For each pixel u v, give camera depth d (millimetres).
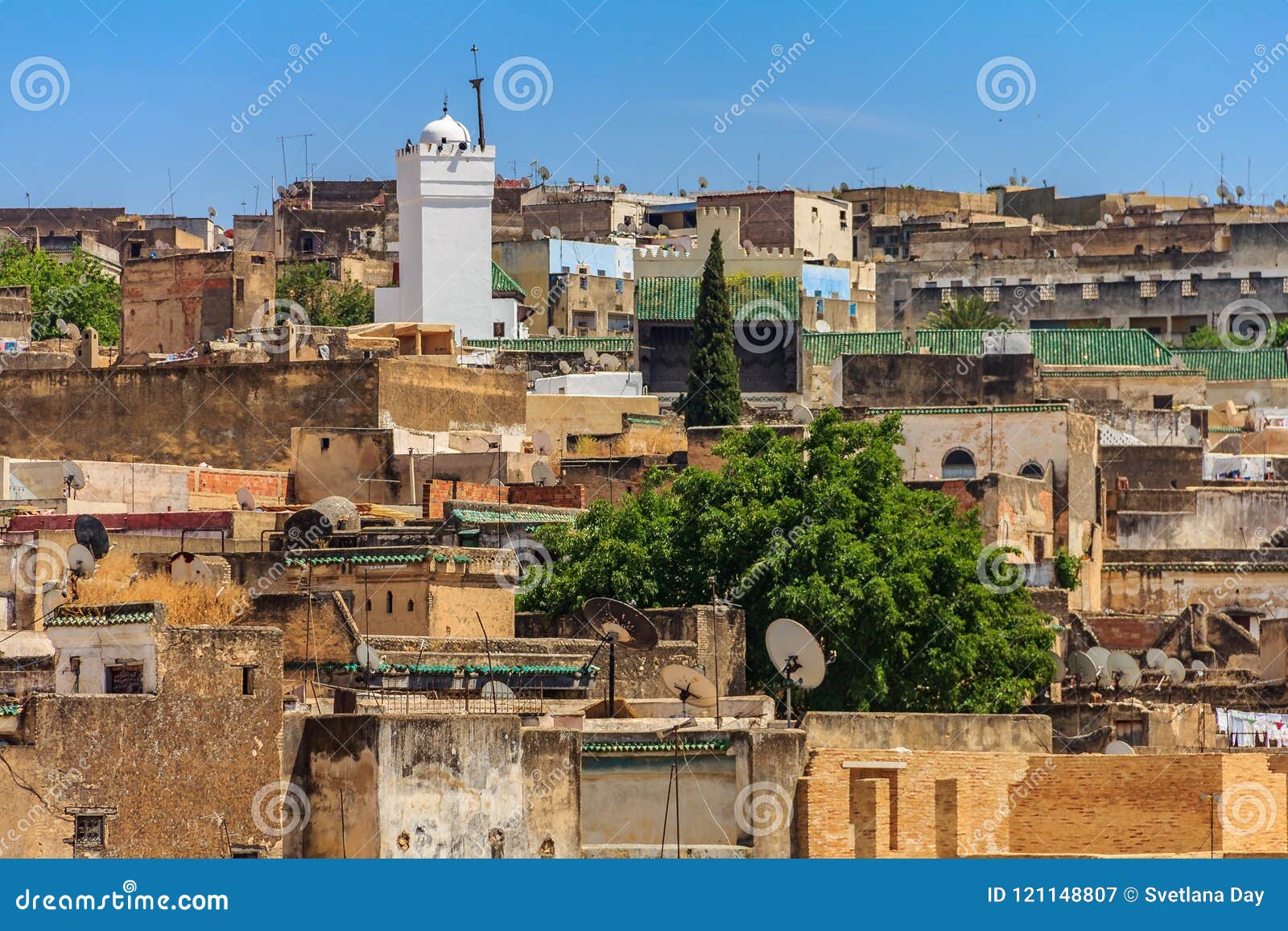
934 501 82188
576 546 76250
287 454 110312
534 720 55375
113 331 181750
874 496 78188
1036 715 63344
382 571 68188
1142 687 86000
